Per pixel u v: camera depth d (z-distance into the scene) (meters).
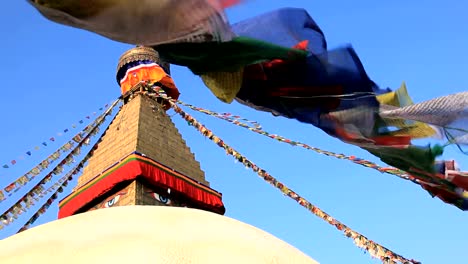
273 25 3.64
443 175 4.98
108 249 8.70
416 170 5.09
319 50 3.78
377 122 4.29
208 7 3.13
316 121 4.31
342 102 4.12
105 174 16.84
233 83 3.90
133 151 16.61
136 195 15.60
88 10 2.96
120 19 3.02
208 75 3.80
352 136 4.46
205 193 17.86
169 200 16.62
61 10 2.96
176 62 3.62
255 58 3.65
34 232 10.16
